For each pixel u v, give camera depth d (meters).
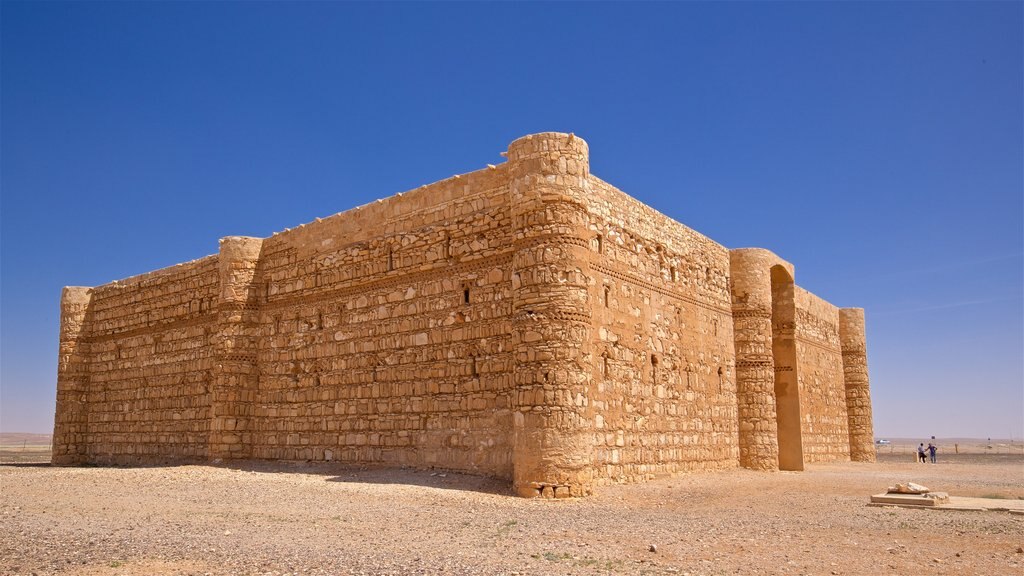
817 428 39.88
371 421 25.02
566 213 20.28
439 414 23.20
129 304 36.28
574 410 19.44
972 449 102.25
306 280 28.09
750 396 30.30
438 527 13.77
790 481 24.28
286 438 27.58
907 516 15.74
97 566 9.98
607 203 23.61
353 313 26.28
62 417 37.09
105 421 36.44
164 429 33.16
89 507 16.70
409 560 10.36
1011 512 16.55
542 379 19.45
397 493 19.02
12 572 9.62
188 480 22.50
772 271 35.34
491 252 22.56
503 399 21.61
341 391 26.11
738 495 19.88
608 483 21.67
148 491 19.86
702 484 22.55
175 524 14.05
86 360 37.97
